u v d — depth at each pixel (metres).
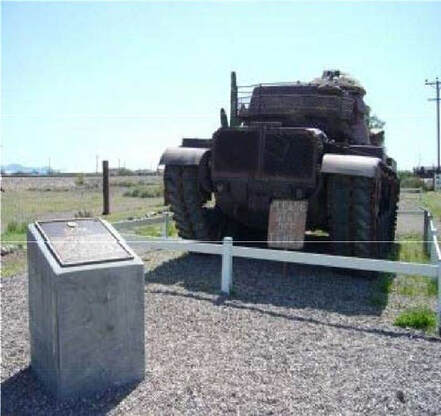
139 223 12.12
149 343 5.82
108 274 4.68
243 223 11.24
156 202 26.03
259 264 10.32
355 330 6.48
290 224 9.30
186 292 7.99
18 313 6.84
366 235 9.11
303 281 9.00
